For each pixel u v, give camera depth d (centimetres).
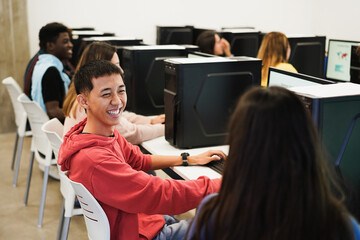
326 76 410
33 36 509
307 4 682
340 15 666
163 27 523
